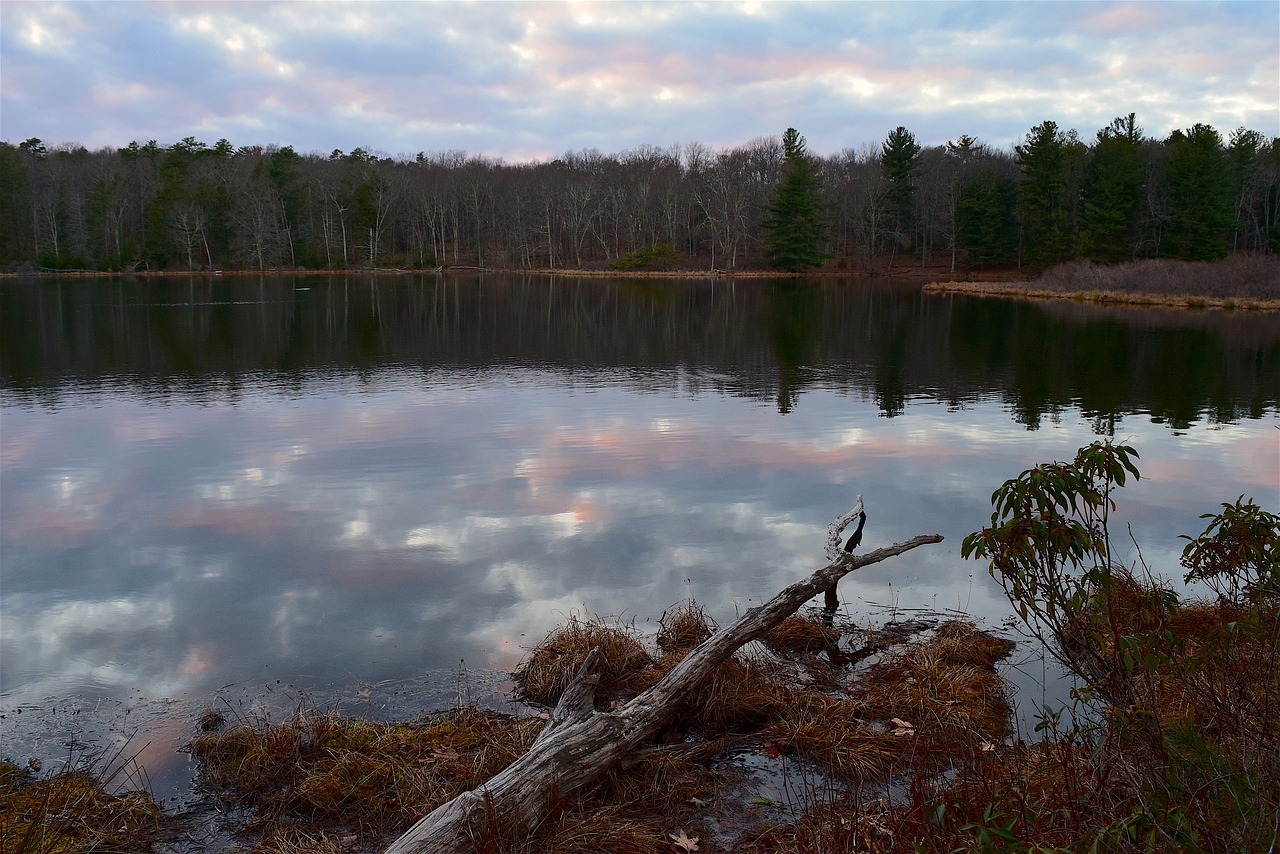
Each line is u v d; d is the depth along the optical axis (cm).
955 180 8119
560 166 11931
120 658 601
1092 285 5247
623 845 386
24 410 1526
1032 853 264
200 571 767
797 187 7825
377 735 483
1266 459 1194
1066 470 345
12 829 398
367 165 10544
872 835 344
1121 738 324
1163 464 1165
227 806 432
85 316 3350
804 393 1755
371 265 9175
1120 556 798
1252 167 7119
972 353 2422
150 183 9231
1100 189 6450
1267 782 293
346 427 1390
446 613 675
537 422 1438
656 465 1148
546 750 427
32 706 534
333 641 626
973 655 593
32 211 8488
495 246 10150
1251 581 385
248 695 547
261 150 12169
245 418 1460
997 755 434
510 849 372
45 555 806
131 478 1073
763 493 1016
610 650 576
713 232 8519
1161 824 280
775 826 411
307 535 861
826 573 648
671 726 507
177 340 2620
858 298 4856
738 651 600
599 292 5350
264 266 8800
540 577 750
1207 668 362
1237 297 4444
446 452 1217
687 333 2959
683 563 786
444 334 2892
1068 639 400
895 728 498
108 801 425
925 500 992
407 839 363
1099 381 1923
